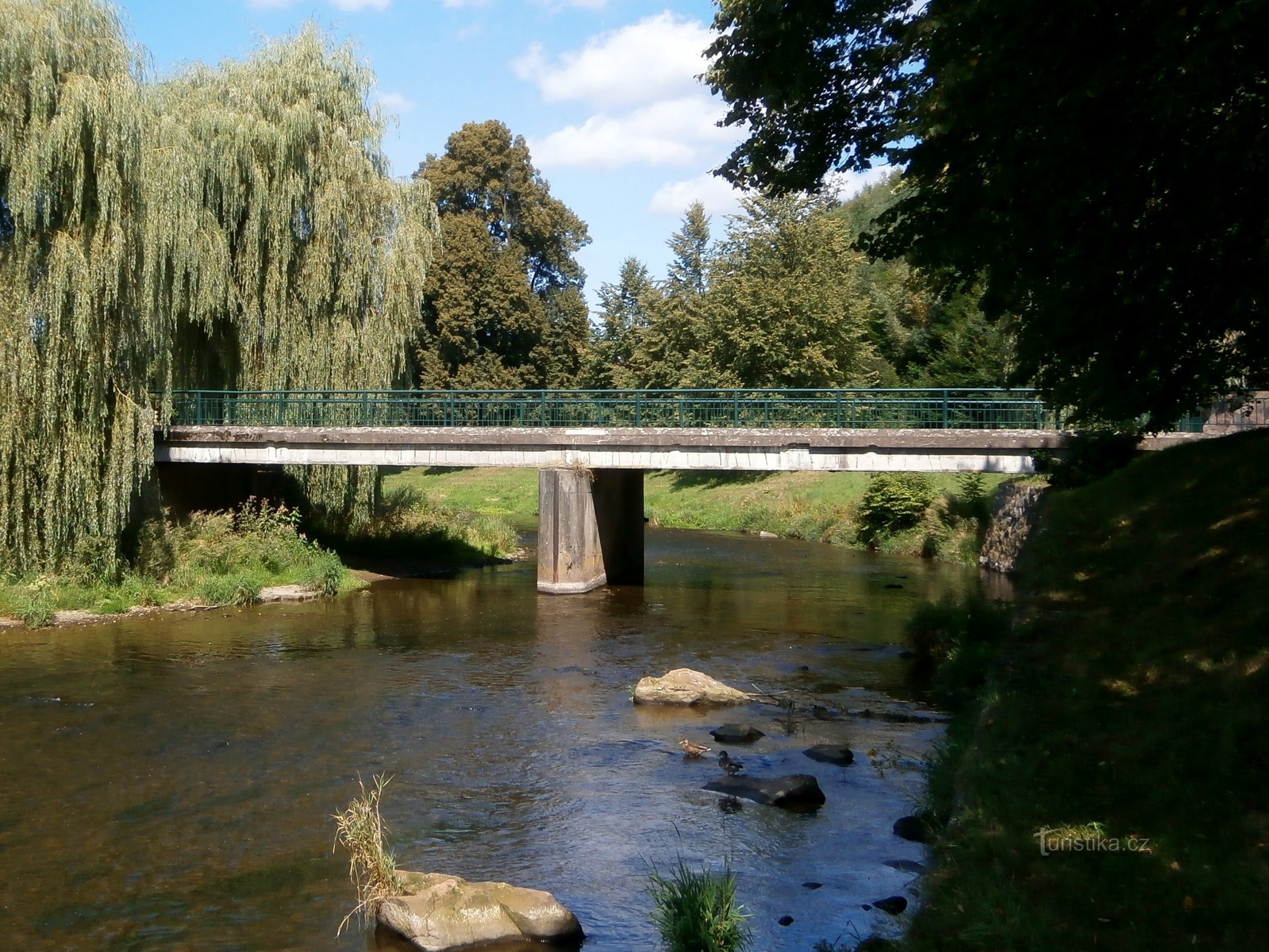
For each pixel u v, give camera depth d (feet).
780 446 86.94
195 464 93.81
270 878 31.35
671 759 42.45
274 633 69.41
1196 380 45.47
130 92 70.44
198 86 94.48
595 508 91.30
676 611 78.69
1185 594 36.27
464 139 203.41
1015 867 23.12
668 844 33.27
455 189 203.92
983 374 150.82
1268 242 34.88
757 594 87.40
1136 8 29.66
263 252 93.50
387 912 27.71
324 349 94.99
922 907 23.24
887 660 60.80
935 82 34.55
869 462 86.69
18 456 70.13
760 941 26.08
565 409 102.83
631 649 64.54
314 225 94.84
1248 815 22.58
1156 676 31.19
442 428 90.02
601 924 28.12
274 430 88.94
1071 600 41.14
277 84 94.22
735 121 44.11
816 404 98.99
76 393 72.02
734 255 177.68
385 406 97.35
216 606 79.15
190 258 77.71
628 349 214.90
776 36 38.47
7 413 69.10
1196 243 36.60
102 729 46.83
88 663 59.88
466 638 68.08
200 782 39.83
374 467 102.73
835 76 41.27
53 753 43.29
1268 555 35.22
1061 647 36.45
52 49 68.59
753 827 34.53
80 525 73.92
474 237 190.80
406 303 98.12
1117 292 38.88
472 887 28.30
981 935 20.45
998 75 31.91
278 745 44.52
